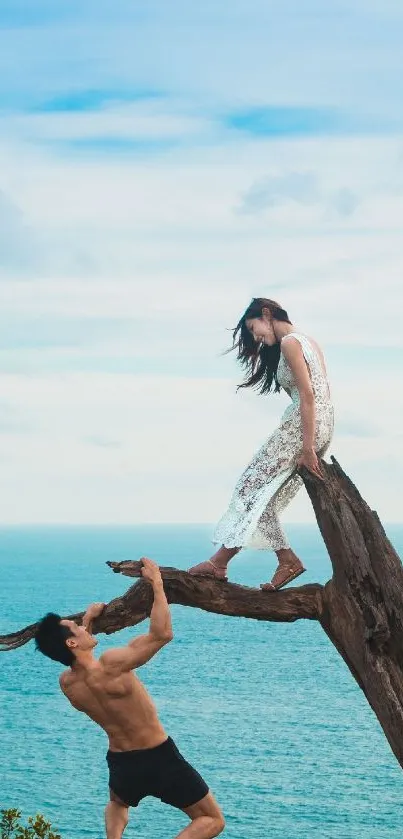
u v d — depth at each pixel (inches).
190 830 265.7
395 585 317.1
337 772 2367.1
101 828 1915.6
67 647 267.1
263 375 327.3
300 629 5802.2
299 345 310.8
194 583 319.9
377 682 315.6
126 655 265.6
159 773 265.7
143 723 266.7
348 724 2962.6
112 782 272.2
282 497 325.1
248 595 323.6
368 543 319.3
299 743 2689.5
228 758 2507.4
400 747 313.1
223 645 5014.8
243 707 3225.9
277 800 2123.5
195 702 3314.5
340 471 323.9
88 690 266.5
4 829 435.2
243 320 324.5
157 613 266.8
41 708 3302.2
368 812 2028.8
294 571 323.9
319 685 3710.6
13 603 6589.6
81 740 2792.8
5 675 4106.8
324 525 321.1
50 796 2164.1
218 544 320.8
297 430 316.5
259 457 319.9
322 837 1855.3
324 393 316.2
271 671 4082.2
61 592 7564.0
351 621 319.0
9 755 2593.5
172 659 4439.0
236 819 1983.3
